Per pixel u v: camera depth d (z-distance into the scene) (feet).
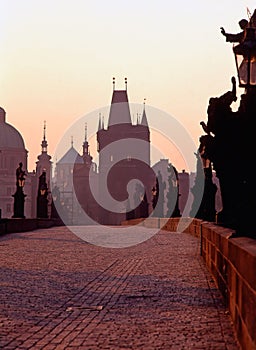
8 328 40.45
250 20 55.42
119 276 71.26
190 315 44.96
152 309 47.98
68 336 38.04
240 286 35.01
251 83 46.73
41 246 128.67
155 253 109.29
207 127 52.19
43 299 53.26
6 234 189.67
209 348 34.19
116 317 44.62
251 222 49.65
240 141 50.21
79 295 55.77
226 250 48.37
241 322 34.06
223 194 61.05
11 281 65.62
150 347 34.73
